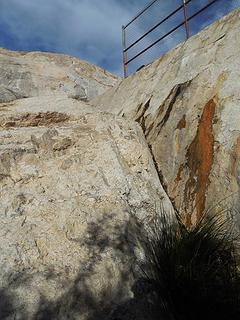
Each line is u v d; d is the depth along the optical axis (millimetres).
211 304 1705
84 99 7926
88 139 3506
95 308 1770
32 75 7285
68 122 4199
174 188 3203
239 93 2912
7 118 3812
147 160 3414
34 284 1758
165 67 4988
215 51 3775
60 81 7793
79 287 1822
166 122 3875
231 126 2756
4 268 1808
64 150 3254
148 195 2934
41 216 2332
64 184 2758
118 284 1974
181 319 1797
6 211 2305
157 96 4508
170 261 2035
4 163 2770
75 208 2473
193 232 2262
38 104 4770
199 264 1961
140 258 2240
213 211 2484
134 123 4355
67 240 2170
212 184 2654
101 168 3039
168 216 2854
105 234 2295
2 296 1641
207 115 3172
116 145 3465
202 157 2951
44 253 2016
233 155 2562
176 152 3422
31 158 2988
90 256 2078
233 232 2240
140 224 2635
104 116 4234
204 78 3596
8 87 6406
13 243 2018
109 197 2695
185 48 4641
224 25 4008
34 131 3574
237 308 1666
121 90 6199
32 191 2592
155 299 1971
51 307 1662
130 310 1838
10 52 8664
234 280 1850
